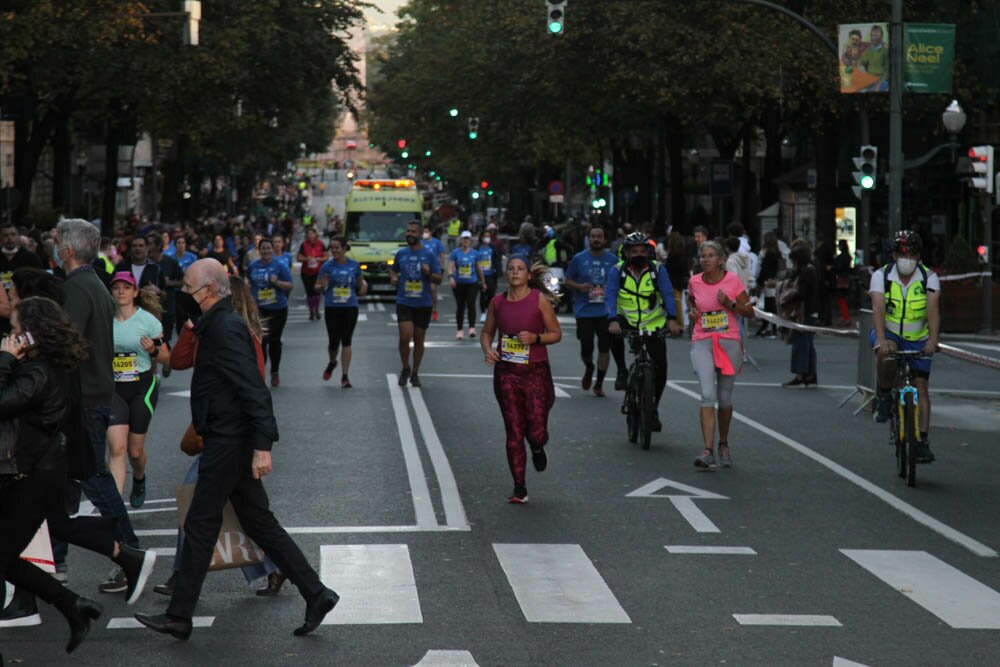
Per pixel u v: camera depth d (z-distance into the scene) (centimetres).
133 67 9325
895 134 5262
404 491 2939
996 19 9075
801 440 3753
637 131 12156
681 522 2655
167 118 10450
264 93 10769
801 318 5188
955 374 5522
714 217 15262
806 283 5088
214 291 1902
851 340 7369
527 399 2841
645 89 9238
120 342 2612
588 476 3145
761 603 2059
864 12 8769
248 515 1912
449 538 2489
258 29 10144
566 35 9725
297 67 10638
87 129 11594
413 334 4972
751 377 5425
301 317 8844
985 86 9194
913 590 2152
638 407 3606
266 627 1914
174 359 2044
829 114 8988
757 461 3391
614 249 10244
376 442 3622
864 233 7081
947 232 10162
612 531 2564
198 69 9700
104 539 1955
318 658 1761
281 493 2916
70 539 1947
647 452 3503
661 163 12238
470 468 3241
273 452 3456
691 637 1872
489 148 15688
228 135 14262
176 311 5697
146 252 5169
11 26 7969
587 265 4619
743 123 10669
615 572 2248
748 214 11525
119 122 10819
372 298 10881
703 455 3262
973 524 2670
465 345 6694
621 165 14825
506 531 2552
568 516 2697
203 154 15675
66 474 1900
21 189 10006
